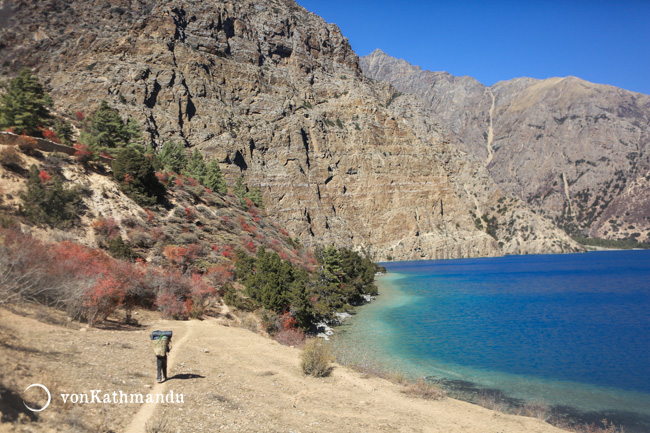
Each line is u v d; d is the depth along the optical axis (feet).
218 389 46.78
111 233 117.91
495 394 86.38
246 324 105.29
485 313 193.47
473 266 539.29
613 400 84.38
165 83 485.15
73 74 438.81
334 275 214.69
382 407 52.08
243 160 532.73
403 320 174.60
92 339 55.21
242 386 50.19
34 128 135.33
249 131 571.69
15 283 57.62
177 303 95.14
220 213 204.33
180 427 34.14
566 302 230.68
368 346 126.82
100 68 456.86
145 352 54.95
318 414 45.03
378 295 260.62
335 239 592.60
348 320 174.50
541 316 186.19
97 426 30.01
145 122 431.84
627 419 74.69
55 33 449.89
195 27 600.39
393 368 102.22
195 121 504.02
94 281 71.82
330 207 638.53
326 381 61.05
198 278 111.45
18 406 27.91
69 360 42.24
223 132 521.24
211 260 146.10
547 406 80.43
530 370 104.58
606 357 117.91
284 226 532.32
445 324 165.48
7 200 98.84
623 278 366.43
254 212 286.66
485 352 122.01
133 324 77.20
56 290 64.03
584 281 343.26
